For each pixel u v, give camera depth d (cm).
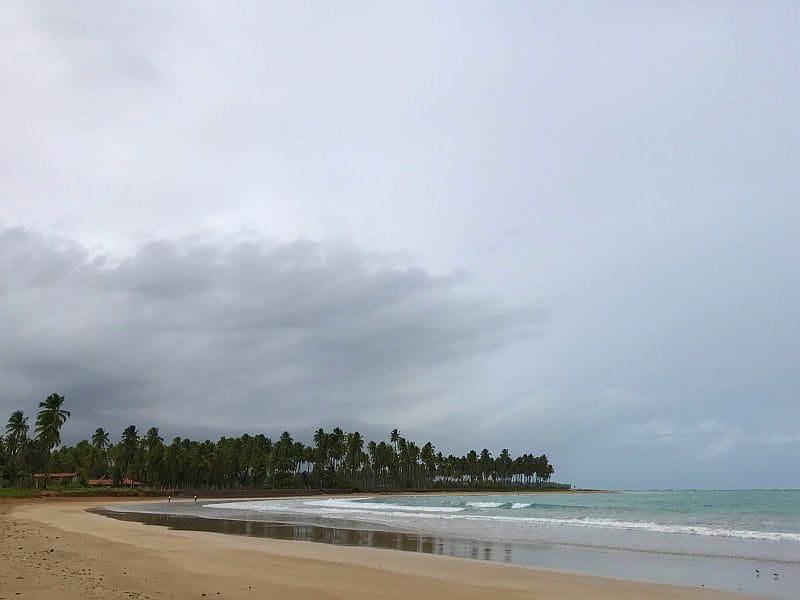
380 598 1449
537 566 2111
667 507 7475
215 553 2255
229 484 15725
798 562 2261
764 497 13200
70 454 14662
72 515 4841
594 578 1825
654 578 1864
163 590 1398
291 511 6128
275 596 1412
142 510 6097
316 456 17338
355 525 4047
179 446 13338
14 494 7581
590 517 5281
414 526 4006
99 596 1234
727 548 2725
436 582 1702
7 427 10300
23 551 2002
